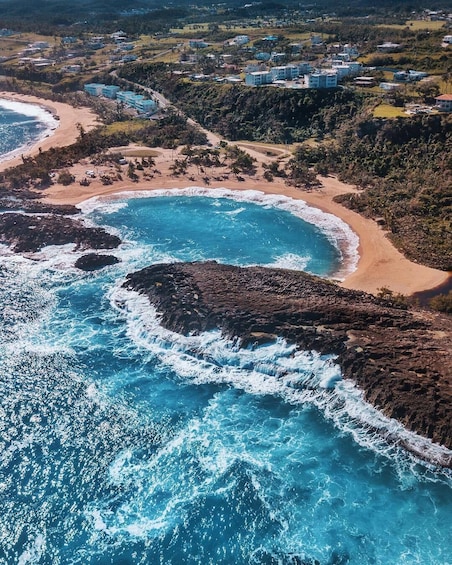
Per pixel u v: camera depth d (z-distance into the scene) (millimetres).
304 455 82812
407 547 69875
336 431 86562
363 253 144750
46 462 81438
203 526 72938
